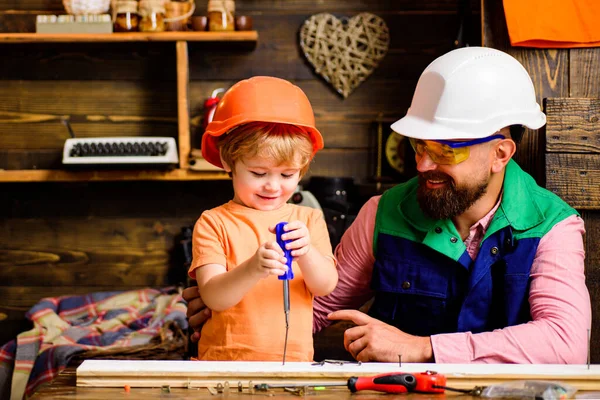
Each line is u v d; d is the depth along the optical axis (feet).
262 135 4.81
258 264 4.40
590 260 6.64
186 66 9.59
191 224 10.48
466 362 5.08
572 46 6.89
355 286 6.48
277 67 10.29
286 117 4.85
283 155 4.84
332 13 10.26
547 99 6.61
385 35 10.18
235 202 5.29
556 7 6.86
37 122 10.37
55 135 10.39
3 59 10.33
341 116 10.35
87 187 10.49
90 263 10.50
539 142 6.83
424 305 5.98
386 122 10.26
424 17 10.28
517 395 3.90
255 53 10.30
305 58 10.29
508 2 6.88
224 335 4.99
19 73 10.36
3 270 10.49
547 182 6.58
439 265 5.96
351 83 10.23
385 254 6.14
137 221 10.50
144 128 10.39
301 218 5.27
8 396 8.81
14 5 10.27
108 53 10.36
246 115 4.86
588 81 6.91
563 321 5.25
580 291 5.45
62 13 10.26
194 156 9.46
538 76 6.97
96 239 10.51
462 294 5.90
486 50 5.83
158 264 10.50
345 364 4.34
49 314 9.41
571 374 4.12
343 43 10.13
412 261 6.04
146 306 9.77
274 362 4.38
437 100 5.60
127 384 4.14
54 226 10.50
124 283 10.50
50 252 10.50
